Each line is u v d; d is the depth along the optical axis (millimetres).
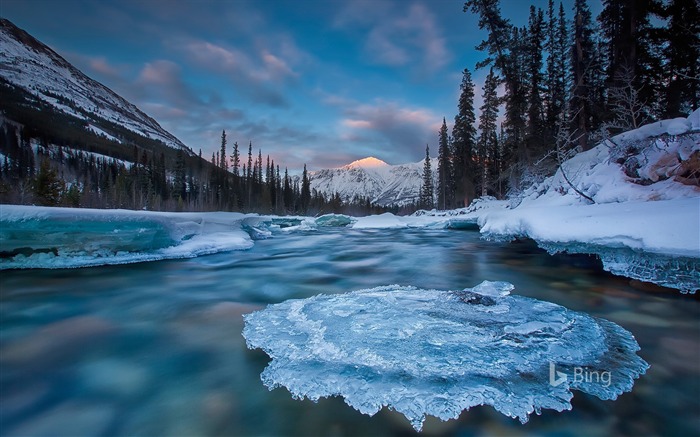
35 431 2998
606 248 7504
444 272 9477
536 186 17594
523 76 26828
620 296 6449
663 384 3428
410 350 3877
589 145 19125
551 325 4523
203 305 6523
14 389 3613
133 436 2928
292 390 3373
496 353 3801
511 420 2879
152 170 67438
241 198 68625
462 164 37844
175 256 11109
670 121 9766
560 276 8336
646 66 18688
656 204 7438
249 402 3268
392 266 10625
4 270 8398
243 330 5000
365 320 4789
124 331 5164
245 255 12766
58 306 6383
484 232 14930
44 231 8695
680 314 5449
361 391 3254
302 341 4316
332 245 16359
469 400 3082
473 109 35875
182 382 3686
